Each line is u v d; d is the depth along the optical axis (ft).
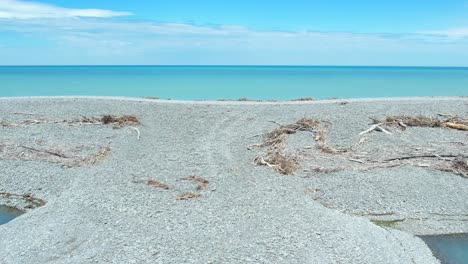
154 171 63.36
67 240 43.19
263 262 38.22
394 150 71.20
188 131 86.33
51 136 81.51
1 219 52.75
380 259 39.91
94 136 81.66
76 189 57.47
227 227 45.03
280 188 57.06
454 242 47.03
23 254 40.63
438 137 78.23
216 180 59.72
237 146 76.54
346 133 80.12
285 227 44.98
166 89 205.57
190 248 40.68
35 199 57.88
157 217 47.73
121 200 52.65
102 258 39.34
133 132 84.89
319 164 65.82
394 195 56.85
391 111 95.20
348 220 48.60
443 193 57.57
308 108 101.35
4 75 396.57
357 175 61.67
